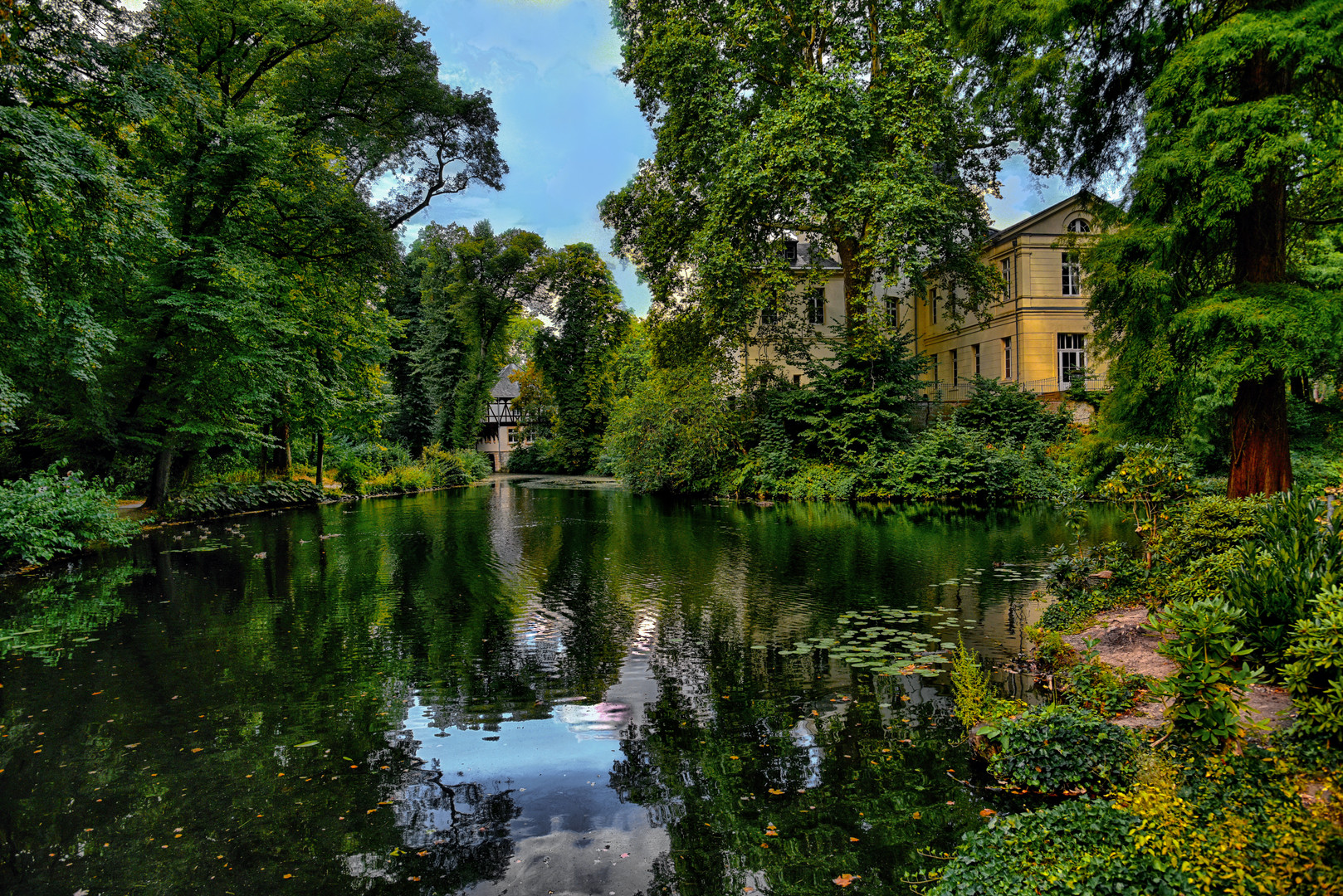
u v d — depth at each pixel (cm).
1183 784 333
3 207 1092
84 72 1325
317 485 2800
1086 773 400
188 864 363
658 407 2736
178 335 1788
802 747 482
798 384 3083
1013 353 2750
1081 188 981
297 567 1255
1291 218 884
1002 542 1322
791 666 651
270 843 381
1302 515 563
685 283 2436
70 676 668
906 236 1900
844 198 1931
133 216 1279
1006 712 472
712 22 2141
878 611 834
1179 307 818
